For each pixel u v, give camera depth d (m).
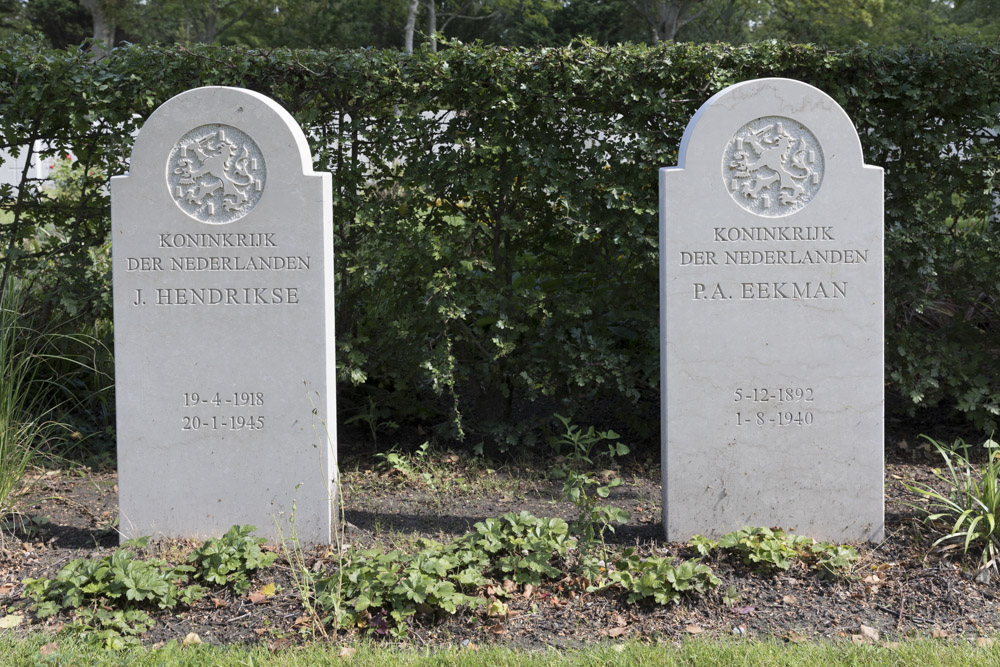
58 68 5.62
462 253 5.97
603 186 5.81
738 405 4.56
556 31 33.00
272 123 4.43
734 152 4.46
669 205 4.47
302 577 4.14
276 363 4.52
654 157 5.75
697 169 4.45
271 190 4.45
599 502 5.37
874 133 5.84
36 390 6.32
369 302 6.02
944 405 6.81
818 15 25.12
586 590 3.99
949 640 3.54
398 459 5.77
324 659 3.40
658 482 5.76
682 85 5.79
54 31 35.00
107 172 6.11
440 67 5.58
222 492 4.59
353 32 29.11
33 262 6.19
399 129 5.75
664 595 3.88
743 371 4.55
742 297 4.52
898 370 6.02
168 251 4.48
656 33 28.66
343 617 3.72
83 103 5.74
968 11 31.39
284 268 4.48
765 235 4.49
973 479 5.30
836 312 4.52
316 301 4.49
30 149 5.98
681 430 4.57
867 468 4.58
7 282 6.15
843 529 4.61
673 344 4.53
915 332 6.14
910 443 6.26
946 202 5.91
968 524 4.42
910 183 5.84
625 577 3.98
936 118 5.92
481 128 5.79
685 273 4.50
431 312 5.93
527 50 5.64
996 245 5.82
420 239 5.81
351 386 6.48
